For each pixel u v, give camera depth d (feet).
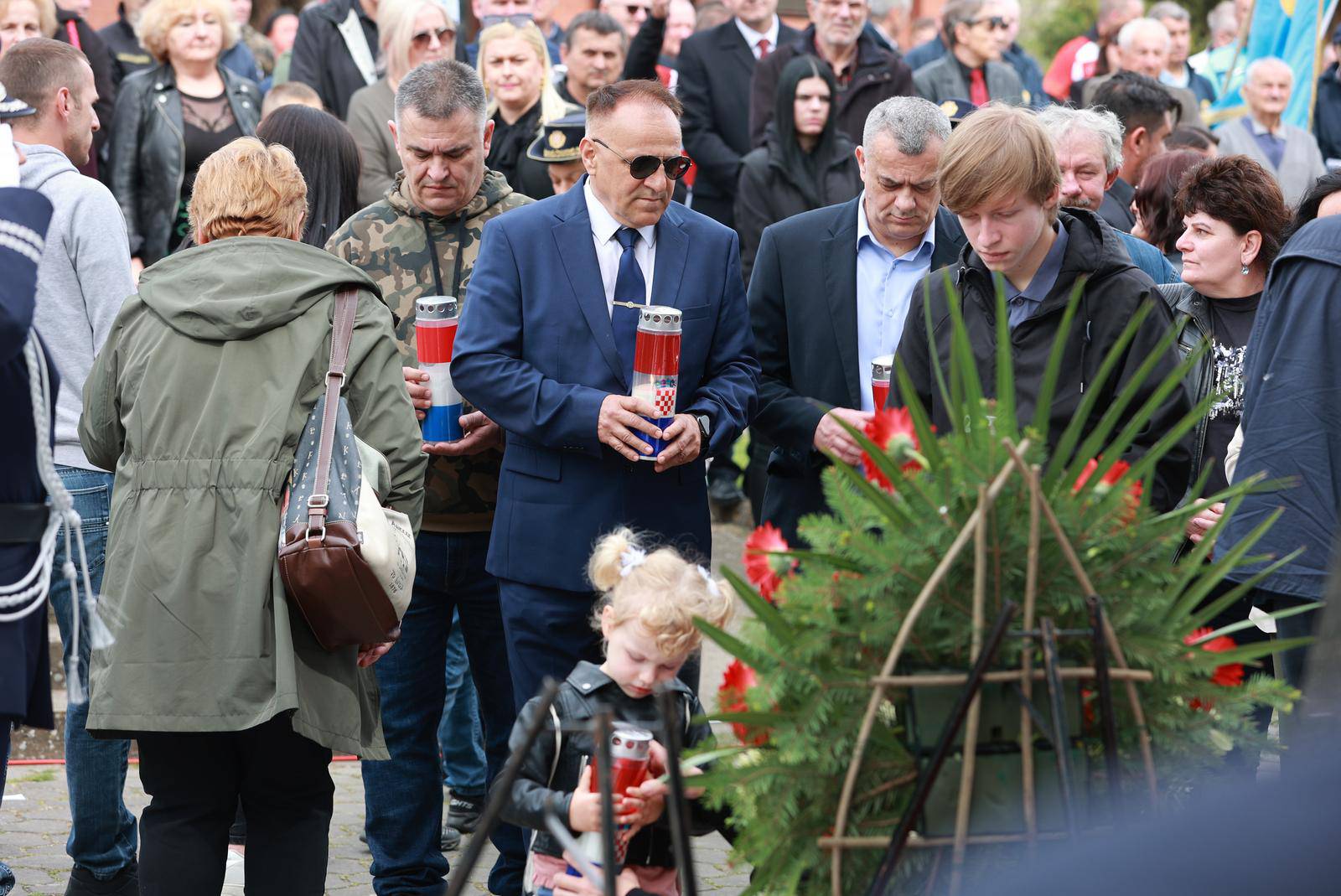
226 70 28.35
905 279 16.87
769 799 7.97
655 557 12.06
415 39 26.63
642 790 10.86
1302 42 34.32
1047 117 18.99
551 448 15.16
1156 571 8.06
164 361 13.16
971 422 7.91
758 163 28.27
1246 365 13.79
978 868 7.54
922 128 16.08
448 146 16.46
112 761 16.12
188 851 13.04
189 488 12.83
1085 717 7.82
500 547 15.38
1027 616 7.41
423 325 15.78
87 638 16.16
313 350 13.26
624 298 15.26
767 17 34.01
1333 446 12.91
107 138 28.81
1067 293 13.65
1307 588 12.85
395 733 16.60
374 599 12.69
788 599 8.08
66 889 16.67
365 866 18.29
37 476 11.92
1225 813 4.27
